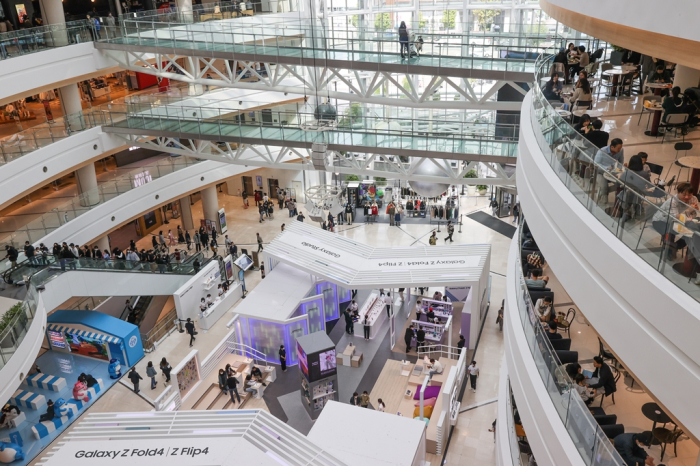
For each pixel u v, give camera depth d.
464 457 16.45
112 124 25.23
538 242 10.43
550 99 13.27
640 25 6.84
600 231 7.94
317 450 12.30
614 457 7.16
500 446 13.01
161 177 28.02
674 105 11.12
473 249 22.05
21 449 17.09
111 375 20.38
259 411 13.18
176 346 22.11
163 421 13.05
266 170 34.25
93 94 31.81
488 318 22.62
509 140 20.17
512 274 13.57
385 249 22.80
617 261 7.34
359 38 20.36
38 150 22.31
